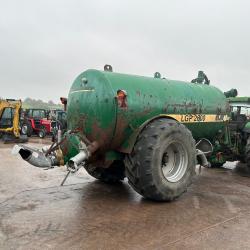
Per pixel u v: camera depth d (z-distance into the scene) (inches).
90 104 217.5
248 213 195.2
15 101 674.8
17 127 638.5
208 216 188.7
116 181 265.1
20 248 142.7
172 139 213.0
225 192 244.2
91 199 218.2
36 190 239.9
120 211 194.5
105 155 220.8
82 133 221.6
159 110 231.6
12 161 373.7
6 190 239.3
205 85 290.4
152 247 146.7
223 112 289.9
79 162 205.0
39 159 207.0
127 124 213.9
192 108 257.6
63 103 262.5
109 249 143.9
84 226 169.6
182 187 218.2
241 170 340.5
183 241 153.6
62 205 203.9
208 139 295.7
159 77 269.7
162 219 182.2
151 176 201.8
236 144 319.0
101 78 215.6
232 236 160.4
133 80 228.1
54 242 149.6
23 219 178.1
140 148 203.6
